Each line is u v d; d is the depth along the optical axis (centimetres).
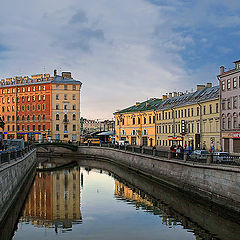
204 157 2569
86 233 1716
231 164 1955
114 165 5122
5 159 2095
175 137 5575
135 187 3091
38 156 7306
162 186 3022
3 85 8694
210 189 2145
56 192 2878
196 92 5538
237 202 1827
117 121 8069
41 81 8144
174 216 2030
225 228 1761
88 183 3381
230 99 4097
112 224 1870
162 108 6244
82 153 6844
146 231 1736
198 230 1745
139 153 3900
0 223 1803
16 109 8362
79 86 8075
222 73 4303
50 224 1891
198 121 4925
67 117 7994
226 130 4162
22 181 3006
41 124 8000
